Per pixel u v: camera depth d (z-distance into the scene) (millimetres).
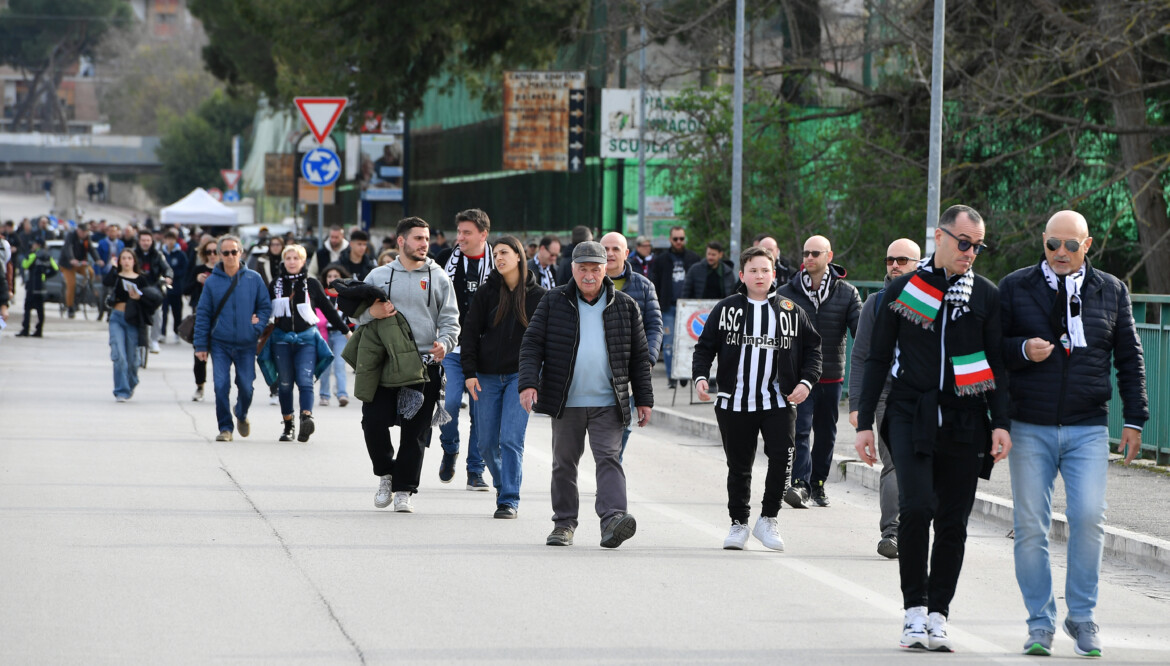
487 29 110688
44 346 90812
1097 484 23547
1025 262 76625
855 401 31438
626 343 32344
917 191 80438
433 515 35500
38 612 24281
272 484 39594
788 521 36750
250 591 26359
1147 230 74500
